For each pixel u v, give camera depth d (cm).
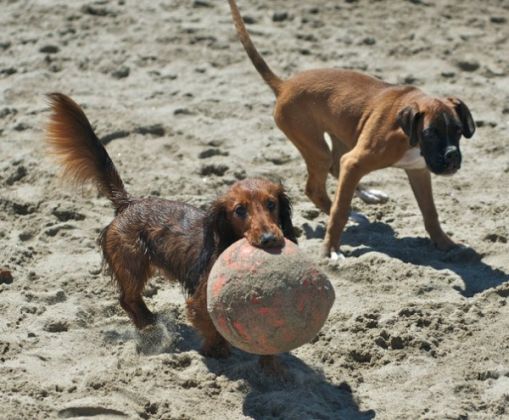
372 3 1777
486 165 1241
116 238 837
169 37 1616
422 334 826
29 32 1656
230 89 1467
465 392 748
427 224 1027
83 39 1630
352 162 984
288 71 1525
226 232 739
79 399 717
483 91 1466
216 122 1368
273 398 721
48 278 945
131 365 773
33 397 721
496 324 843
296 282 673
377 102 998
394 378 770
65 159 899
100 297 916
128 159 1255
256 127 1352
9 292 911
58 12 1717
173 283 948
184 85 1482
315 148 1073
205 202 1116
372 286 923
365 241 1050
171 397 725
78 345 807
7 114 1392
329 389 751
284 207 747
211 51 1587
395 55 1595
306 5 1759
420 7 1767
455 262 991
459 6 1778
